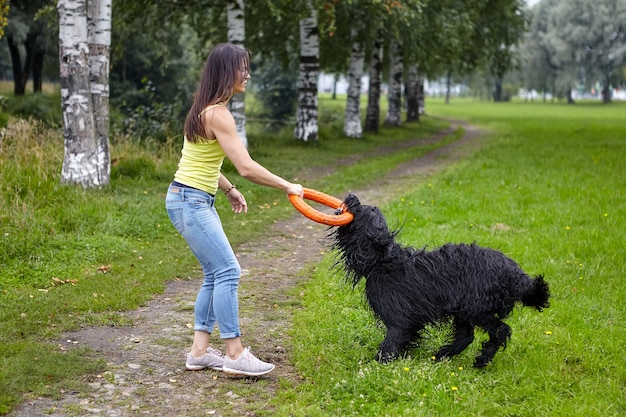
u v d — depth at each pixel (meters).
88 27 11.16
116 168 12.29
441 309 4.70
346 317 5.90
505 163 17.61
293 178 15.06
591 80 82.25
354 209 4.78
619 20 76.81
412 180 15.29
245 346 5.34
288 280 7.35
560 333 5.55
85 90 10.70
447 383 4.43
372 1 18.64
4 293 6.32
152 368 4.82
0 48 36.78
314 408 4.18
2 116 14.13
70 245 7.87
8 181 9.66
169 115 18.66
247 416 4.13
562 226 9.80
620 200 11.93
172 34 23.81
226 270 4.57
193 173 4.47
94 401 4.25
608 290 6.82
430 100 104.94
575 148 22.00
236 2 17.88
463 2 25.38
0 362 4.66
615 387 4.58
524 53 78.94
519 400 4.40
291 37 24.89
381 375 4.45
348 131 25.92
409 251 4.82
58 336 5.38
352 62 25.56
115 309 6.12
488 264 4.67
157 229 9.18
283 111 39.44
